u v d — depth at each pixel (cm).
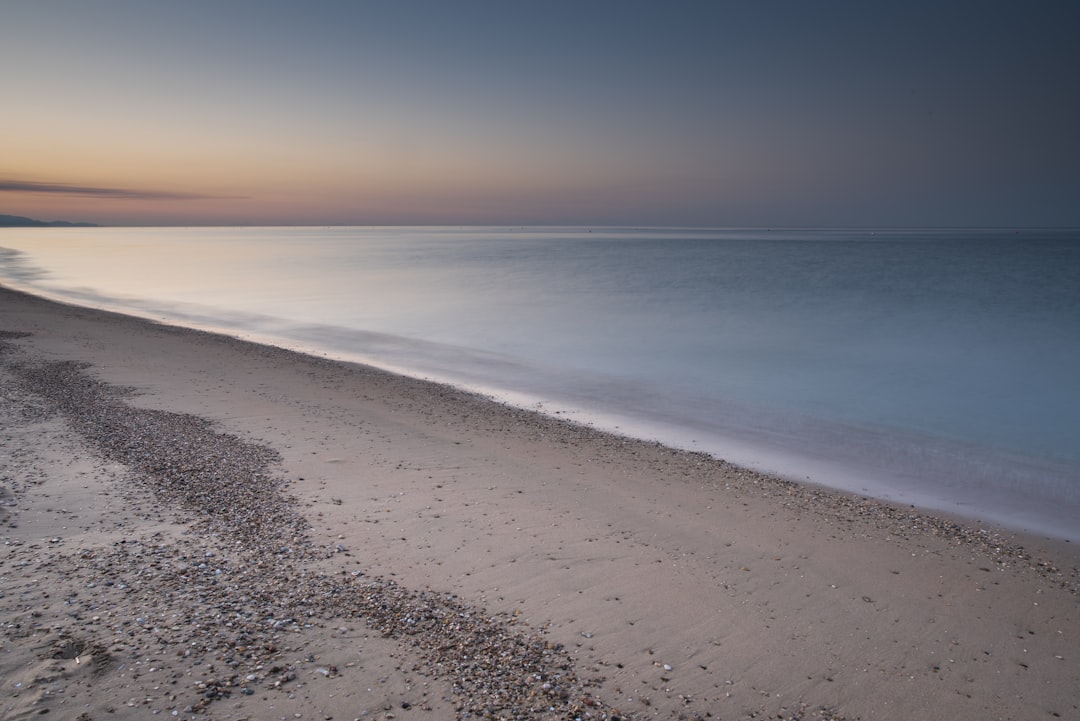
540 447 1240
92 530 747
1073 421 1529
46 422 1212
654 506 945
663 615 634
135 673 477
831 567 763
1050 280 5494
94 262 8344
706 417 1549
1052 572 779
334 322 3177
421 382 1856
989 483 1118
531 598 655
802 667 559
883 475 1152
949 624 645
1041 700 529
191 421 1284
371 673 505
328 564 703
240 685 473
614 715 479
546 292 4694
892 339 2728
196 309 3656
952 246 15550
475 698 485
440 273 6694
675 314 3509
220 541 743
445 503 913
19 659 482
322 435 1238
